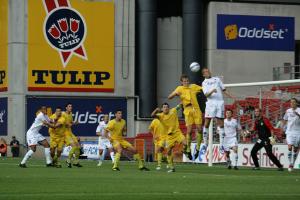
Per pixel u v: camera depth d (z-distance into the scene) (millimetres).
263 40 147750
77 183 51531
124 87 142375
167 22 147750
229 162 84625
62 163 94750
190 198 40344
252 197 41281
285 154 91125
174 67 147750
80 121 139875
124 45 142500
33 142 80062
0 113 142875
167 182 53750
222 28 146125
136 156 74875
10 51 138750
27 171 69125
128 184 51000
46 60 138750
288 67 146000
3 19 140750
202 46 145750
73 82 139875
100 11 141250
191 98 71750
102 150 91875
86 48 140500
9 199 39125
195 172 71625
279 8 148625
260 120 83562
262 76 147375
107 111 141250
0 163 91875
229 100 127375
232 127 83938
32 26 138250
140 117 143000
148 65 143250
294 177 63094
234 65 146250
